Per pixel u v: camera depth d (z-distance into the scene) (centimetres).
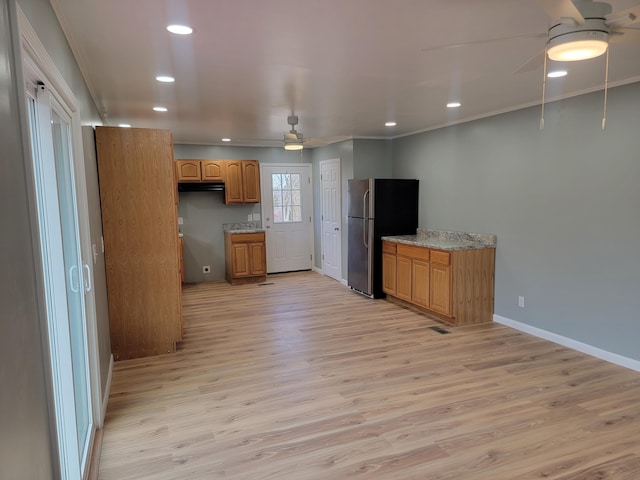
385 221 591
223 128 556
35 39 146
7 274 102
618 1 200
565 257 397
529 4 201
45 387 131
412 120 511
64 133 239
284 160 780
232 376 346
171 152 383
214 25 222
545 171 412
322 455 239
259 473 225
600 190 363
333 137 657
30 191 126
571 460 231
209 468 230
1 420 92
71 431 195
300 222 806
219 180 708
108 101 394
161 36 236
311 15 212
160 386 329
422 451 241
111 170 369
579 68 303
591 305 376
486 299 480
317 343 420
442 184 554
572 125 384
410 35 240
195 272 730
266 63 287
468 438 254
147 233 383
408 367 358
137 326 387
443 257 470
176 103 406
